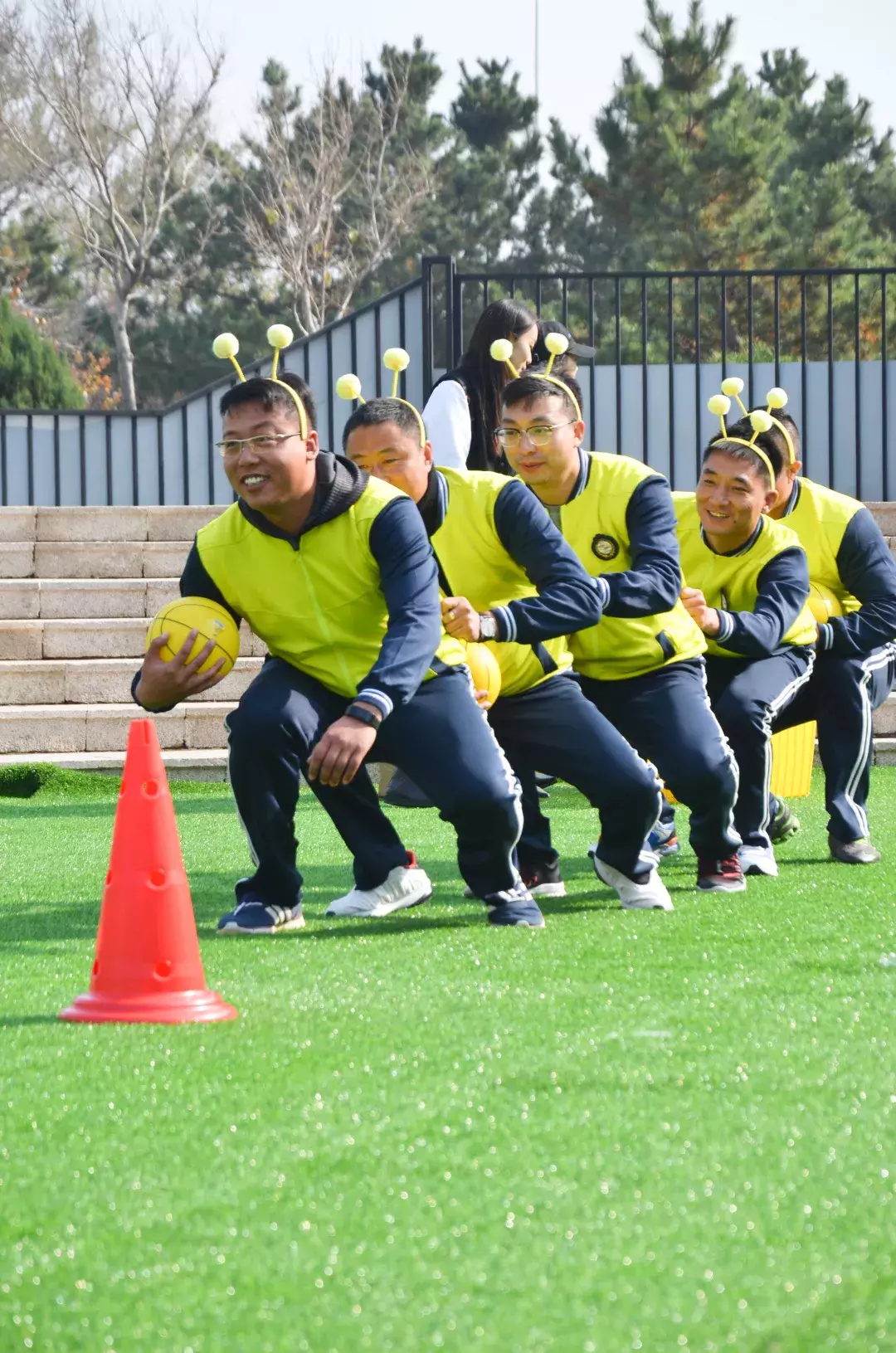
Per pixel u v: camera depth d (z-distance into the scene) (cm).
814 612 774
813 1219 271
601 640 658
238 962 507
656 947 528
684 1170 296
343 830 632
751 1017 417
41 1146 315
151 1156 308
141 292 4950
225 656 576
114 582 1408
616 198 4456
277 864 580
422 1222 271
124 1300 242
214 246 4953
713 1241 261
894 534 1522
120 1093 351
